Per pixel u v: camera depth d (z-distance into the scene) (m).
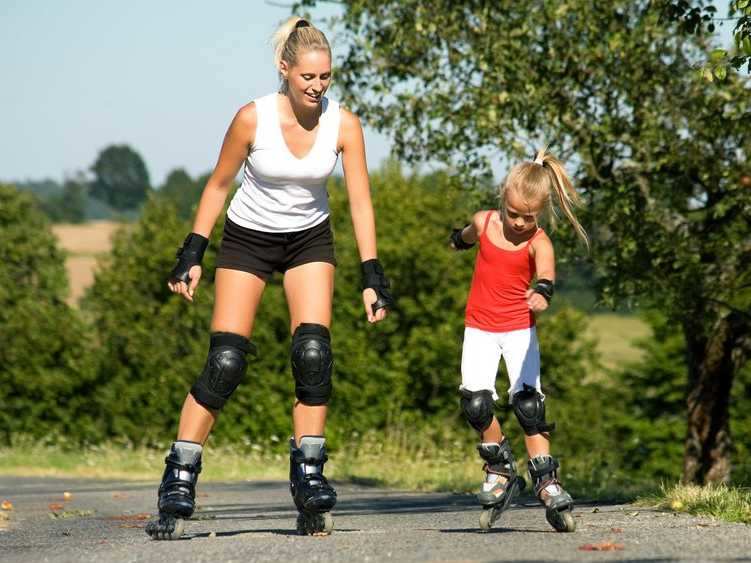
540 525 17.75
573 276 38.66
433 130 34.62
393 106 35.50
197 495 33.34
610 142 33.12
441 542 13.88
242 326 15.70
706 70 20.48
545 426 16.11
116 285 84.00
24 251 101.88
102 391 79.12
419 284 82.69
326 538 14.98
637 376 99.06
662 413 99.06
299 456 15.67
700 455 38.94
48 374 79.88
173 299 81.94
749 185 32.44
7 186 105.19
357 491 36.09
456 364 79.44
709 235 34.16
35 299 98.25
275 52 15.16
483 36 33.62
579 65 33.00
